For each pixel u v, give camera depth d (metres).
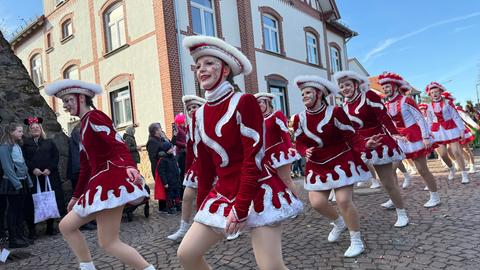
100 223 3.36
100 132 3.41
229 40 14.80
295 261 4.01
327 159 4.10
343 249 4.25
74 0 16.44
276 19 17.67
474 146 15.74
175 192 7.54
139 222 6.82
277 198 2.32
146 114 13.34
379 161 4.78
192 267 2.41
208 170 2.56
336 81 5.08
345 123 4.00
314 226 5.34
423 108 11.85
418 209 5.77
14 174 5.57
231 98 2.35
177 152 8.41
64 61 17.28
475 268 3.43
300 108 18.34
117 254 3.35
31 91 7.95
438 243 4.15
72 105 3.60
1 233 5.83
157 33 12.76
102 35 14.96
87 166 3.72
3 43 7.96
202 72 2.39
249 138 2.21
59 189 6.77
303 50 19.28
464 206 5.62
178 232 5.27
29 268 4.66
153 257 4.61
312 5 20.75
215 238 2.40
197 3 13.79
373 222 5.29
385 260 3.81
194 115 2.53
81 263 3.54
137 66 13.59
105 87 14.98
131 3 13.69
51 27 18.09
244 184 2.16
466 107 16.06
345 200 4.00
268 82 16.31
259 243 2.28
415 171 10.08
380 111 4.84
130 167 3.44
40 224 7.04
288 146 5.55
